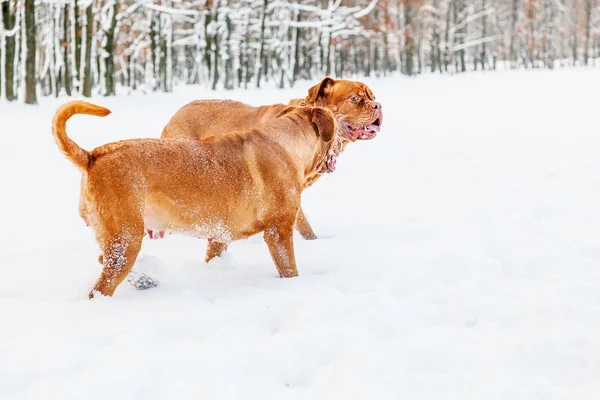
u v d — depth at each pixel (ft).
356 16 138.31
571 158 37.93
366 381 10.64
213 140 16.11
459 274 16.76
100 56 105.81
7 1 72.49
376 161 39.58
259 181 16.12
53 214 24.80
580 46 262.26
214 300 14.92
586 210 24.50
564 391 10.29
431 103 85.05
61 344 11.85
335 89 22.44
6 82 74.33
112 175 14.17
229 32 126.52
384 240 20.83
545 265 17.24
